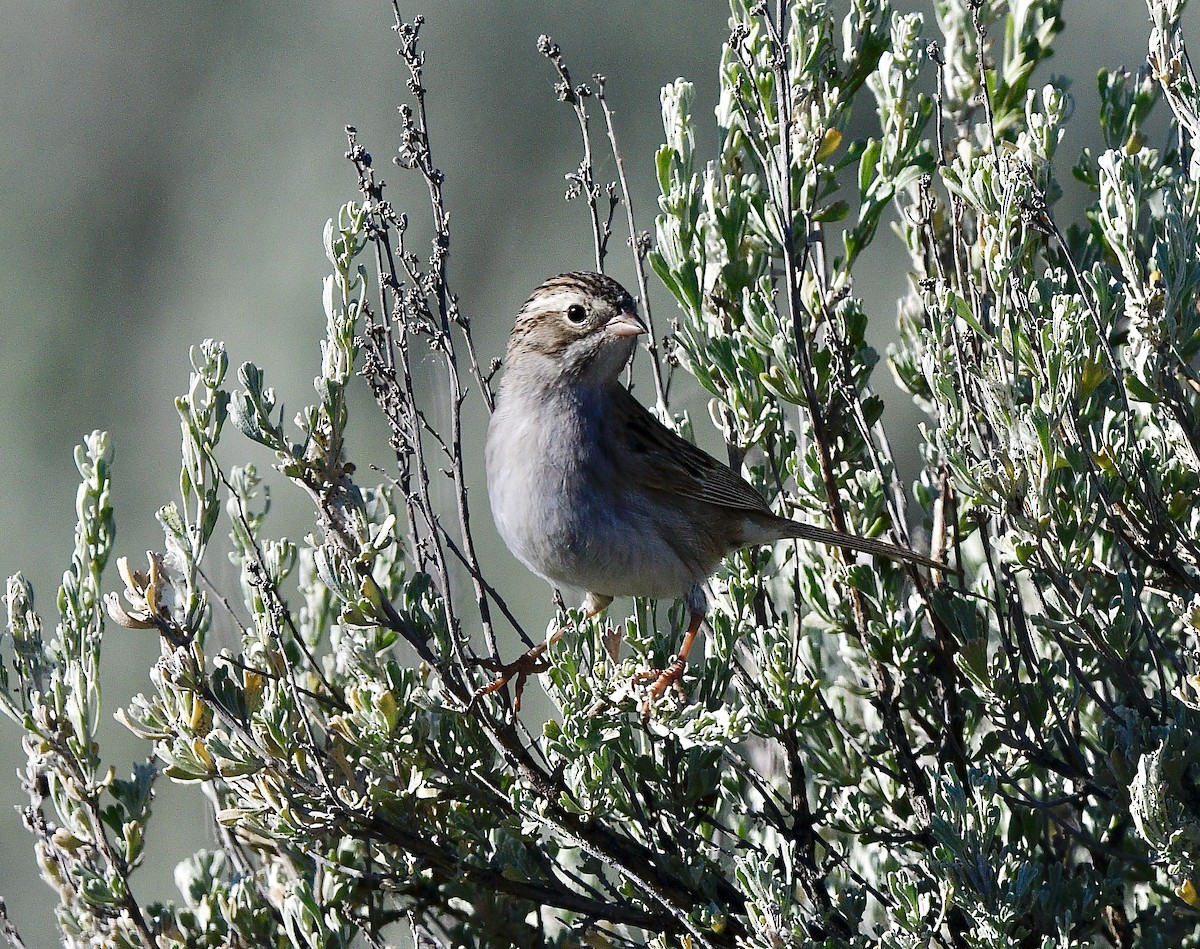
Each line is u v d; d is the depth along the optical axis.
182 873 10.28
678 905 9.62
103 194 28.08
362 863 10.09
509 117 26.70
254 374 9.46
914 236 11.30
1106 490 9.53
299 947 9.63
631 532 10.52
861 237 10.60
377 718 9.09
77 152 28.47
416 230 26.39
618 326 10.36
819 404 10.59
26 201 27.97
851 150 10.73
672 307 18.50
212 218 27.81
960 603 10.00
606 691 9.32
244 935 9.70
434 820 9.71
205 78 28.84
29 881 19.38
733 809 10.40
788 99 9.92
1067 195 19.47
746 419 10.81
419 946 9.94
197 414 9.33
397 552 10.44
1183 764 9.08
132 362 27.06
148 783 9.86
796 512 11.95
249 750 9.09
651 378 14.19
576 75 26.66
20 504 25.88
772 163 10.33
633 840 9.97
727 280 10.95
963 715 10.80
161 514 9.36
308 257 26.81
